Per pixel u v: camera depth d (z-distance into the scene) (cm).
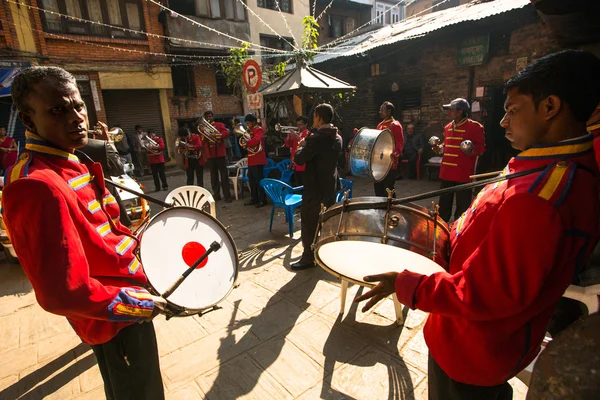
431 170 812
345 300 294
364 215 151
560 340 82
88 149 221
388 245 142
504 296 88
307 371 223
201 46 1225
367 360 230
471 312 92
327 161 347
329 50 1083
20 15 931
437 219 144
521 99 94
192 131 1308
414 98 903
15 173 110
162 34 1173
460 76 779
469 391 115
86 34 1037
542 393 81
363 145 369
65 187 116
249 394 207
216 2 1259
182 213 175
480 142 451
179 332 269
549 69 88
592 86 87
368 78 965
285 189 466
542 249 82
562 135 91
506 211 87
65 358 249
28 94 114
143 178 1085
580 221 85
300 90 665
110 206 145
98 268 124
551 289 90
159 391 150
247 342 254
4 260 433
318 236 174
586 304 154
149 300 124
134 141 1095
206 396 207
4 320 299
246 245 452
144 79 1148
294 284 338
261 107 751
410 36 761
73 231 107
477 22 658
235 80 1208
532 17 641
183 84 1295
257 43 1412
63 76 119
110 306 111
